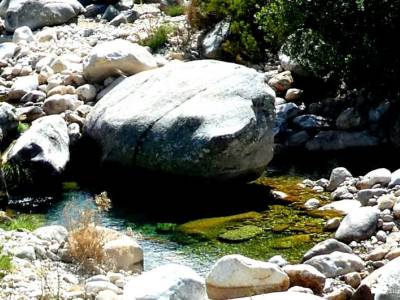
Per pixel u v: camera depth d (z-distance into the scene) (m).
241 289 7.05
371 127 12.51
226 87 10.78
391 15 12.23
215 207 9.99
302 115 12.93
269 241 8.87
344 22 12.52
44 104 12.87
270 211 9.76
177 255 8.52
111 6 19.41
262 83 10.88
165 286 6.18
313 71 13.19
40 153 10.66
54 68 14.62
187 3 18.94
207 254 8.55
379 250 8.20
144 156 10.51
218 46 15.21
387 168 11.33
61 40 17.20
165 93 10.98
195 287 6.29
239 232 9.11
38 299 6.39
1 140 11.21
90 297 6.60
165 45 16.14
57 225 8.97
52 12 18.72
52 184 10.69
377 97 12.84
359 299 7.05
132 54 13.52
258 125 10.42
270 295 6.34
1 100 13.73
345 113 12.66
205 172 10.23
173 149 10.33
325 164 11.59
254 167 10.47
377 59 12.42
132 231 9.19
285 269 7.49
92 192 10.55
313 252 8.21
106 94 12.00
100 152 11.06
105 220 9.63
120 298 6.43
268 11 13.23
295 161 11.79
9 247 7.59
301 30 12.87
